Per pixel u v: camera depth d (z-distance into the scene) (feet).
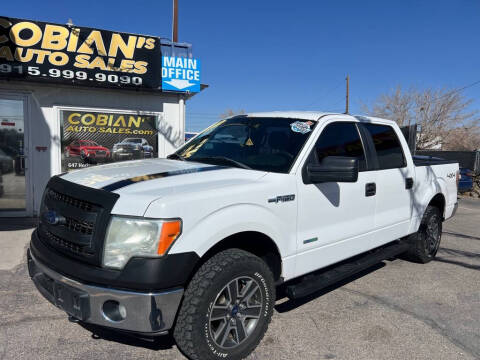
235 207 9.25
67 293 8.41
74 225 8.79
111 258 8.00
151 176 9.81
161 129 27.50
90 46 23.88
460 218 31.89
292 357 10.03
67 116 25.12
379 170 14.16
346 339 11.05
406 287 15.24
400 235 15.74
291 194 10.64
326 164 10.62
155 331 8.07
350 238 12.96
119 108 26.27
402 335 11.41
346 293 14.43
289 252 10.77
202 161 12.30
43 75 22.95
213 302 8.77
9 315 11.65
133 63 25.11
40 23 22.59
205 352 8.78
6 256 16.71
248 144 12.48
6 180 24.30
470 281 16.19
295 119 12.76
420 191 16.72
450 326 12.09
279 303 13.32
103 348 10.11
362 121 14.12
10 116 24.04
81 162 25.72
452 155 60.44
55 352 9.82
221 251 9.36
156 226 7.97
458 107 108.06
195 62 26.89
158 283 7.92
